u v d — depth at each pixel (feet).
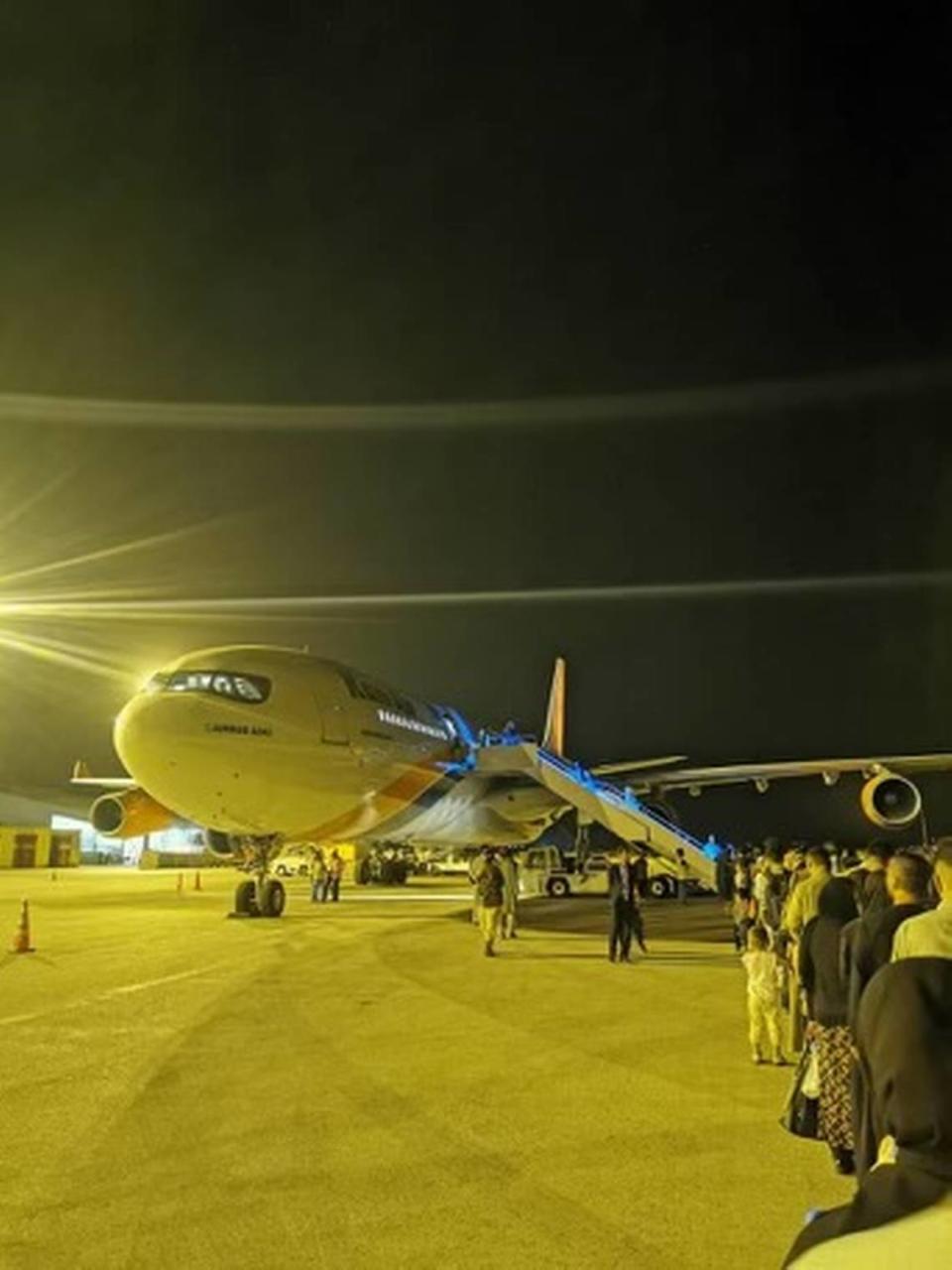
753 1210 18.43
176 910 83.71
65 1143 22.00
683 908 102.63
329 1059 30.45
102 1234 16.98
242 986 43.86
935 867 14.01
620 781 108.88
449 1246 16.60
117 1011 37.86
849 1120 19.89
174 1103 25.30
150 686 70.59
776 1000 30.66
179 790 68.03
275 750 69.41
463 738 97.19
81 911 82.53
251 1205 18.45
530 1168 20.71
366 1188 19.40
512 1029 35.29
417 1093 26.58
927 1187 7.24
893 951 13.83
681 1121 24.22
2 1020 36.04
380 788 79.10
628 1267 15.85
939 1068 7.57
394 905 93.04
